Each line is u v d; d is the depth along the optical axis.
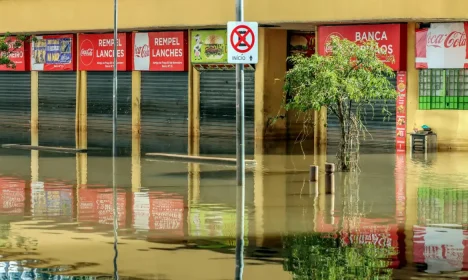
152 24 29.72
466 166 20.45
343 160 19.69
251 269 10.18
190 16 28.66
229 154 23.75
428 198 15.53
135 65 31.75
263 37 28.02
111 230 12.65
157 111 31.53
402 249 11.20
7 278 9.77
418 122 24.83
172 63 30.52
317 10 25.50
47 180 18.25
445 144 24.41
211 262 10.55
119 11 30.61
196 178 18.58
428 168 20.06
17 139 29.34
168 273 10.00
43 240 11.91
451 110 24.33
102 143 27.64
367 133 25.80
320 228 12.74
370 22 25.09
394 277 9.73
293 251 11.14
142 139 29.31
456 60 24.06
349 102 19.97
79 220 13.49
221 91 29.53
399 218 13.54
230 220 13.44
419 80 24.92
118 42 32.06
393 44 24.83
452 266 10.24
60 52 34.38
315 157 22.88
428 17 23.69
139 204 15.02
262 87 28.12
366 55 19.08
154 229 12.73
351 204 14.93
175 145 26.80
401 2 23.91
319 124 26.41
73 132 32.91
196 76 30.23
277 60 28.47
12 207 14.71
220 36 29.17
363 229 12.63
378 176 18.62
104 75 33.25
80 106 34.09
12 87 36.78
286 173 19.39
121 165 21.19
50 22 33.19
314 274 9.89
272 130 28.41
